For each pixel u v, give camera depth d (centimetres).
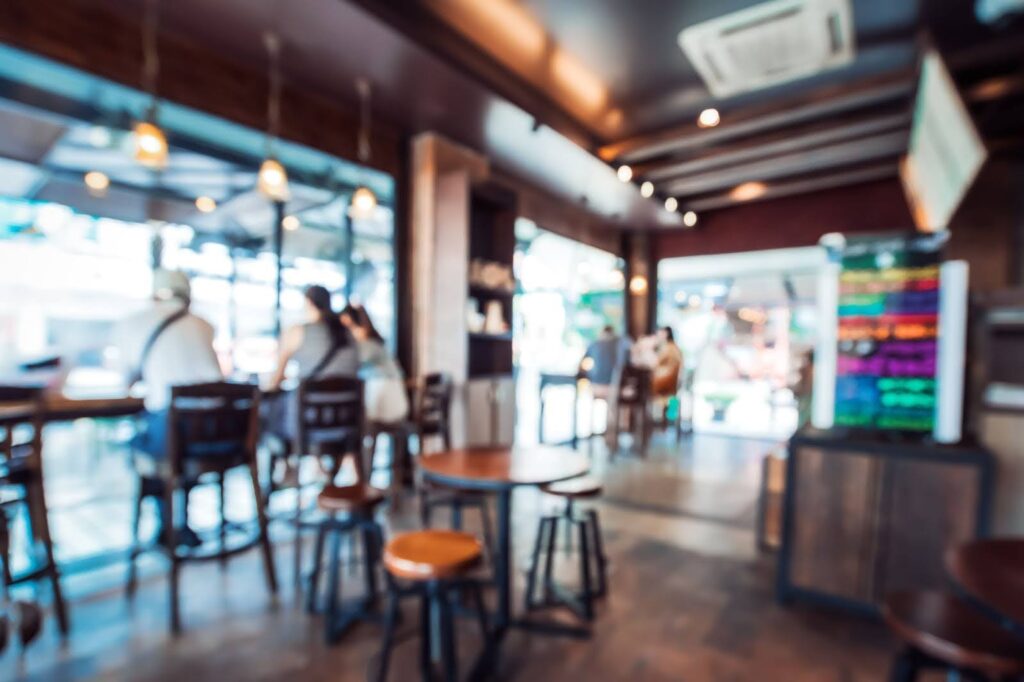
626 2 312
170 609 232
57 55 271
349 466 380
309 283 309
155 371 246
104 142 358
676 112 465
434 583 180
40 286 506
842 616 243
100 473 490
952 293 232
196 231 592
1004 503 215
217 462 238
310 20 300
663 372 673
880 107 436
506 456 228
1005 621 95
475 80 369
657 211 699
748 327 991
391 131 457
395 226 463
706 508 407
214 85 338
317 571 238
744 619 240
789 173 611
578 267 964
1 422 201
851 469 239
